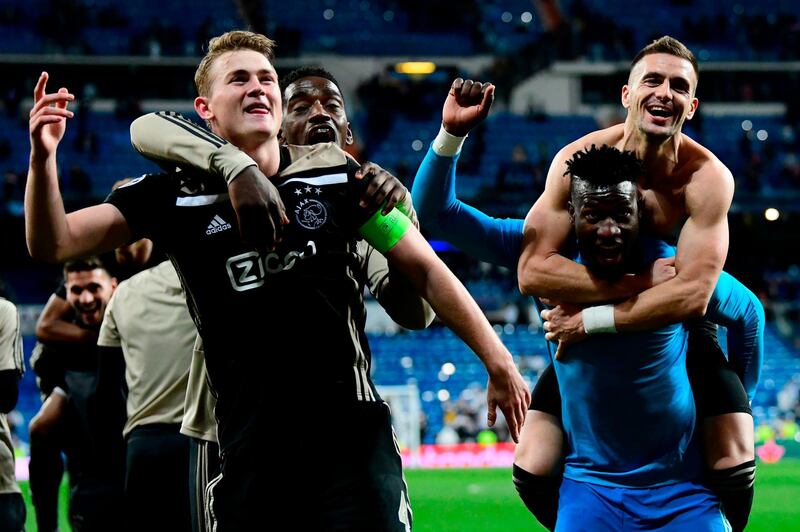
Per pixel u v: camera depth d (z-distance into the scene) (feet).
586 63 128.77
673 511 15.93
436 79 133.08
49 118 11.82
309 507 12.41
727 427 16.25
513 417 12.95
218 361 12.71
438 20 136.05
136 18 130.41
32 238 12.18
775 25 133.90
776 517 39.88
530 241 16.61
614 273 15.76
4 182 108.58
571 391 16.31
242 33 13.53
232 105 12.93
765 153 123.13
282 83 19.85
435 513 41.68
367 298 101.96
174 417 18.54
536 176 113.09
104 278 21.53
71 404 21.63
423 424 83.46
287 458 12.37
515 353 95.61
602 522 15.97
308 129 19.22
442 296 12.83
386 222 12.76
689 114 16.16
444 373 93.76
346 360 12.64
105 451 21.09
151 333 18.65
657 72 15.92
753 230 123.75
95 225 12.45
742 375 17.92
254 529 12.39
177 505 18.56
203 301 12.66
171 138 12.51
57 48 121.90
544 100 132.05
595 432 16.26
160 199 12.74
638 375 15.79
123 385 20.56
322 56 129.18
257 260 12.51
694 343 16.87
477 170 118.83
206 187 12.68
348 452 12.45
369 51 130.62
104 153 115.65
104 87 124.47
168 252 12.84
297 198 12.66
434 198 17.07
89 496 21.31
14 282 109.91
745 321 17.30
